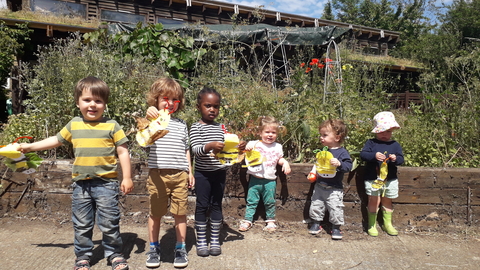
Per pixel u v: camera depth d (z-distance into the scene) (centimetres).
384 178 301
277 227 324
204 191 265
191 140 267
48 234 290
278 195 335
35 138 367
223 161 250
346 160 303
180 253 246
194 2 1222
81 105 225
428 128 416
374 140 319
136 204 330
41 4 1077
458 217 336
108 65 412
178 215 247
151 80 425
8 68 806
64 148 365
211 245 269
